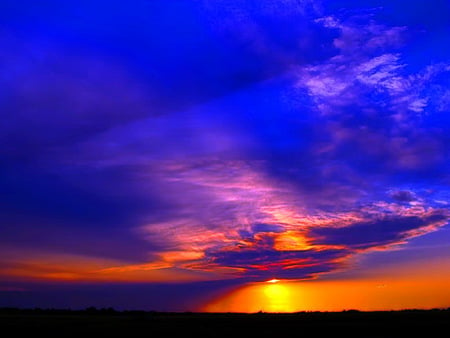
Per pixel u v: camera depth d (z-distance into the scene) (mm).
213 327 36062
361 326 36750
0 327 34281
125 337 31391
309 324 38312
